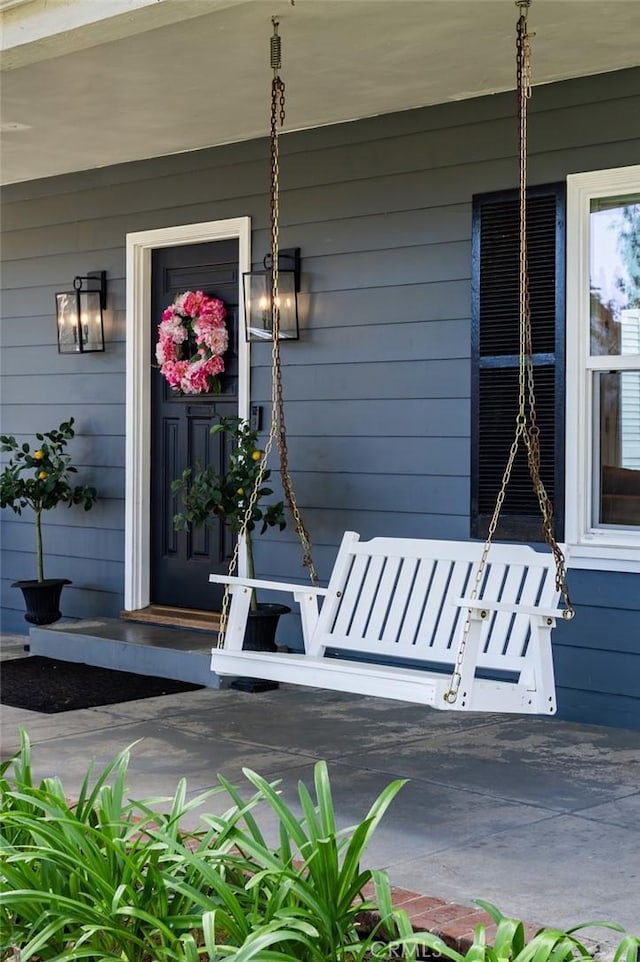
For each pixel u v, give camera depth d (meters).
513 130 5.68
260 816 4.13
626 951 2.73
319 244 6.44
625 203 5.39
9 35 4.60
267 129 6.52
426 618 4.77
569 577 5.52
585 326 5.46
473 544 4.73
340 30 4.84
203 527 7.08
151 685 6.35
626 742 5.16
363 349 6.27
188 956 2.56
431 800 4.31
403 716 5.70
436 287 5.98
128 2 4.21
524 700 4.15
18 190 8.00
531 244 5.61
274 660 4.48
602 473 5.50
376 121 6.19
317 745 5.13
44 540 7.95
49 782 3.27
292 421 6.59
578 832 3.94
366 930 3.02
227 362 7.05
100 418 7.61
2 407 8.16
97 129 6.52
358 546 5.07
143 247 7.37
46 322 7.89
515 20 4.72
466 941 2.88
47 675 6.59
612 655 5.41
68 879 2.91
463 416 5.89
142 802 3.15
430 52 5.14
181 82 5.62
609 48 5.07
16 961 2.85
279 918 2.62
